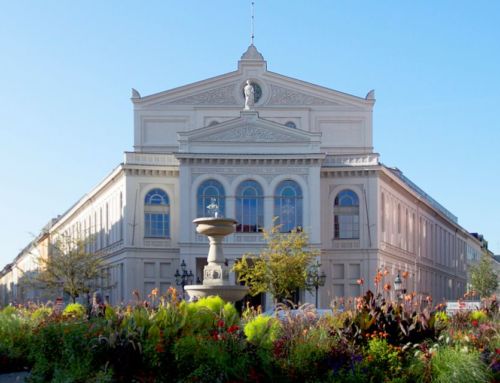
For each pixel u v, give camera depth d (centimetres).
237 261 7225
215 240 3859
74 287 8075
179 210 7362
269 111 8444
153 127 8450
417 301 2833
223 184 7312
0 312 3316
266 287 6781
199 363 2097
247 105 7519
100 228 8938
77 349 2230
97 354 2191
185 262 7238
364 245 7569
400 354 2178
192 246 7250
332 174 7644
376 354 2161
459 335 2328
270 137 7350
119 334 2197
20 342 2805
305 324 2345
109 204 8456
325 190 7669
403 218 8694
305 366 2131
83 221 10081
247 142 7338
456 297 11906
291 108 8450
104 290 8188
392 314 2305
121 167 7538
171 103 8456
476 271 10794
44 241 12256
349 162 7662
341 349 2155
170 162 7612
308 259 6862
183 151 7319
